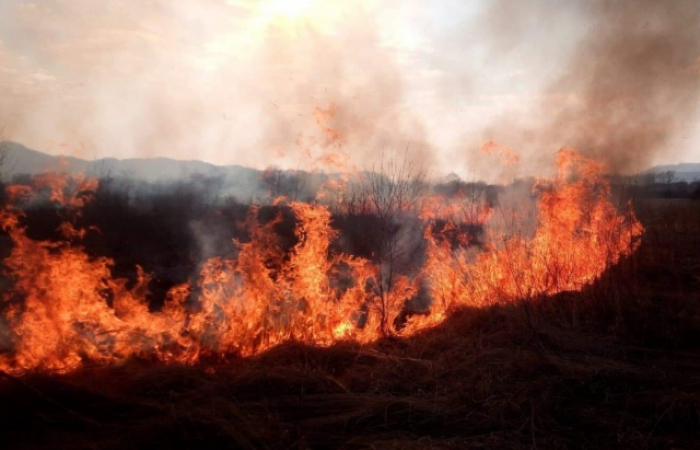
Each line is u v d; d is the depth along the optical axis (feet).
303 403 17.28
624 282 27.99
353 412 16.62
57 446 14.33
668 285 28.55
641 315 25.03
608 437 15.38
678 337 23.31
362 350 22.06
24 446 14.37
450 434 15.58
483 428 15.84
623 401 17.61
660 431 15.78
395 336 24.57
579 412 16.80
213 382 18.33
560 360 20.40
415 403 16.96
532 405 16.66
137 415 16.21
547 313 26.27
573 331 24.18
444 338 23.56
